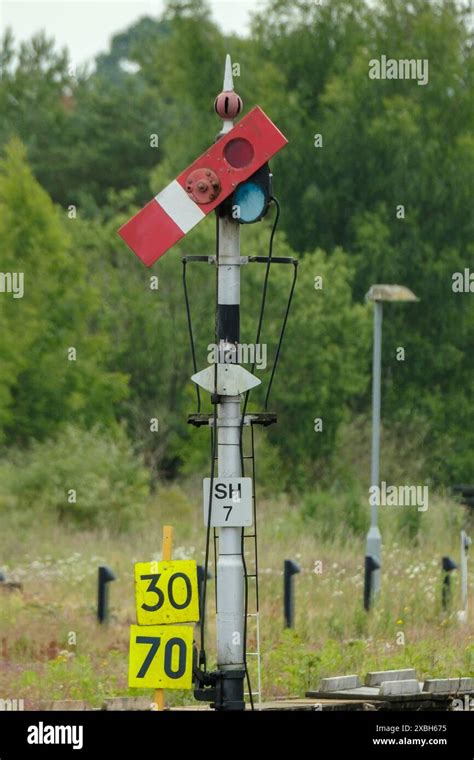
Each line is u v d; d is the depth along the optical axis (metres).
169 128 92.62
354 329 62.19
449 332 71.75
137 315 60.03
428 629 30.42
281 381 59.75
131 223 17.78
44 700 22.16
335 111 74.25
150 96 98.69
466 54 76.94
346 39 75.56
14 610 29.92
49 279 53.91
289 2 76.12
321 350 59.88
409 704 20.20
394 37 74.12
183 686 17.91
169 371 60.34
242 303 59.34
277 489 58.09
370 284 70.62
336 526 46.44
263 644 26.69
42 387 54.03
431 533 47.06
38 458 49.44
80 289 54.88
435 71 73.06
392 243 71.88
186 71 75.75
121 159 95.50
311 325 59.59
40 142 95.50
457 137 72.62
